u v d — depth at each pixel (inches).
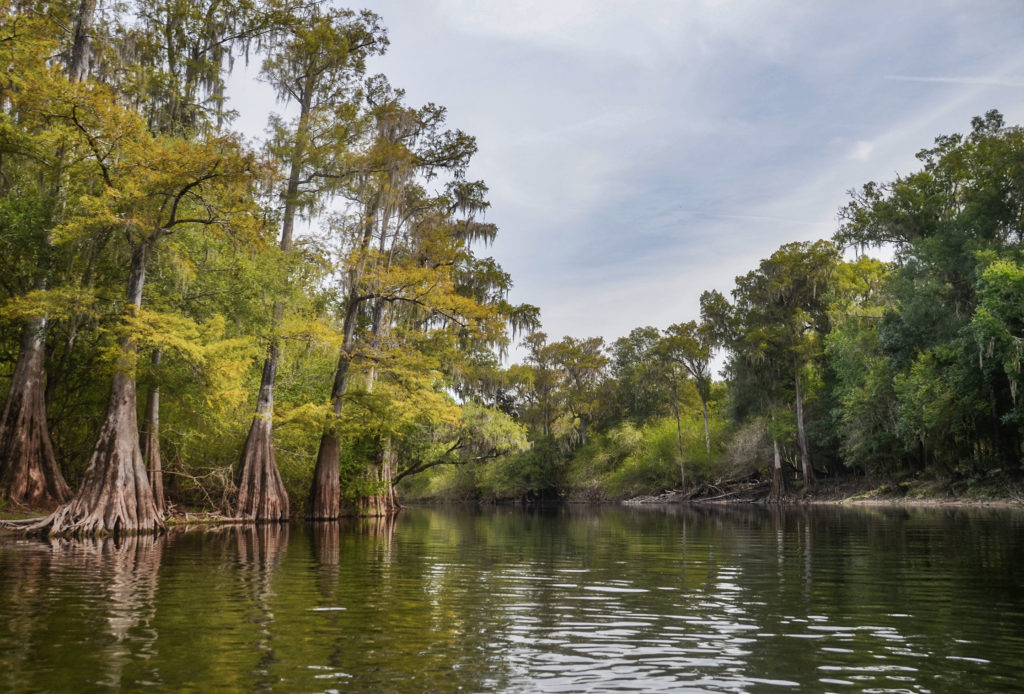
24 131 778.2
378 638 248.1
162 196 807.1
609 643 241.6
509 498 3117.6
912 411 1555.1
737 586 375.9
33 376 831.7
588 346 2928.2
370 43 1220.5
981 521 901.2
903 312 1641.2
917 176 1793.8
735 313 2331.4
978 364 1455.5
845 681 195.6
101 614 289.1
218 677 196.7
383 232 1277.1
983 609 302.0
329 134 1071.6
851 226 1948.8
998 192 1562.5
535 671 205.5
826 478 2213.3
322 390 1384.1
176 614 290.2
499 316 1244.5
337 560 509.7
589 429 3154.5
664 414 3088.1
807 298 2212.1
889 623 274.1
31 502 804.0
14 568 446.6
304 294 1087.0
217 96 1080.2
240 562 489.7
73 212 831.7
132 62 1005.2
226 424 1117.1
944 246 1599.4
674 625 272.2
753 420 2288.4
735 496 2315.5
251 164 760.3
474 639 247.1
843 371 1924.2
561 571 449.4
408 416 1175.6
